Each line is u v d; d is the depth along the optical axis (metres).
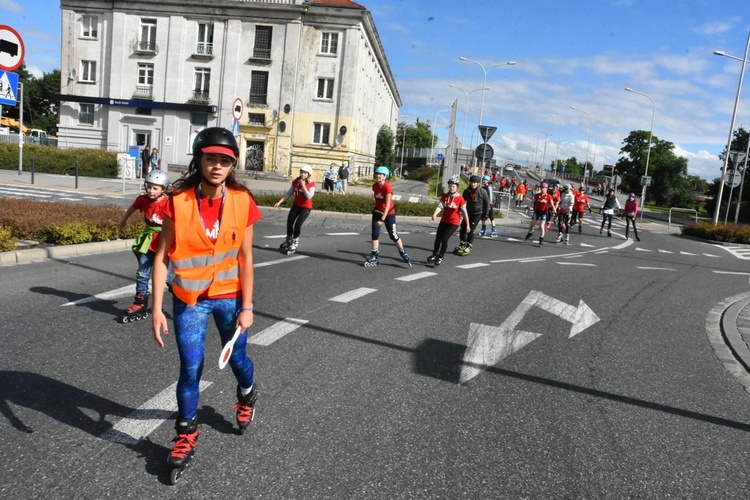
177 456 3.05
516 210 41.38
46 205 11.80
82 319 5.97
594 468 3.50
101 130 45.50
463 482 3.22
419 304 7.63
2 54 9.22
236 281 3.22
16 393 4.05
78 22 45.12
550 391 4.77
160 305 3.08
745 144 65.06
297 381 4.60
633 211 23.05
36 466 3.12
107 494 2.90
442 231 11.14
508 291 8.99
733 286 11.59
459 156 29.25
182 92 44.56
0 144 30.78
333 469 3.27
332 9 43.44
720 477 3.49
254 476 3.14
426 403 4.32
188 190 3.05
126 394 4.14
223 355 2.99
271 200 21.70
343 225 18.33
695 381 5.30
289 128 44.12
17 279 7.60
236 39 43.78
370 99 58.09
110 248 10.48
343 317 6.67
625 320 7.61
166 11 43.97
